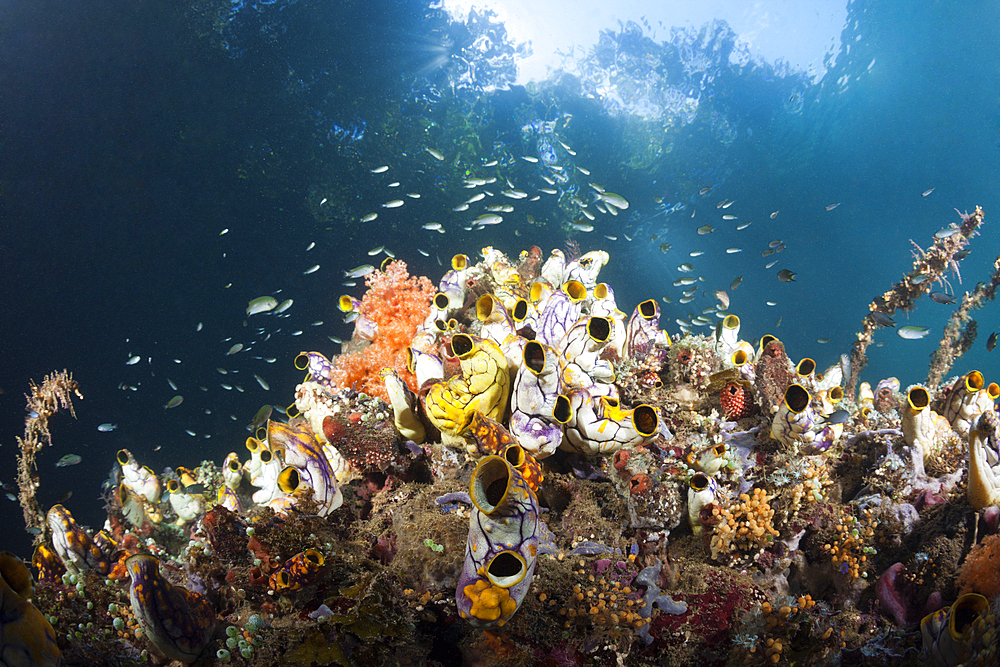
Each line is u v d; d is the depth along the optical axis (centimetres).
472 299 471
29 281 2052
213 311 2303
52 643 164
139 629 246
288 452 293
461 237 2555
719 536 292
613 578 268
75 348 2105
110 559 330
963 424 368
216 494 467
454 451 323
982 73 3766
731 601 266
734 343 408
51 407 442
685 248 3906
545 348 277
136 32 2117
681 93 3288
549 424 288
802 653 258
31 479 438
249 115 2366
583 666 246
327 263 2439
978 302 468
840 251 4472
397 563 273
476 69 2755
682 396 380
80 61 2081
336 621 231
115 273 2183
